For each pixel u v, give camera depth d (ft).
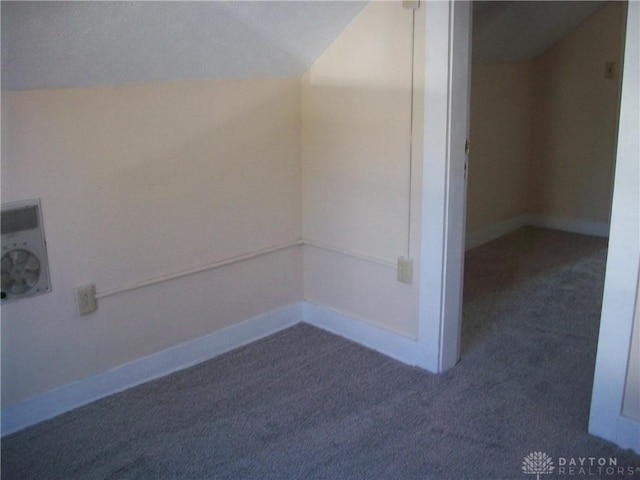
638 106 6.04
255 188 9.14
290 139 9.44
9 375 7.17
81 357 7.75
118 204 7.72
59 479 6.47
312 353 9.14
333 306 9.81
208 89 8.29
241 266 9.23
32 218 7.02
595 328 9.71
